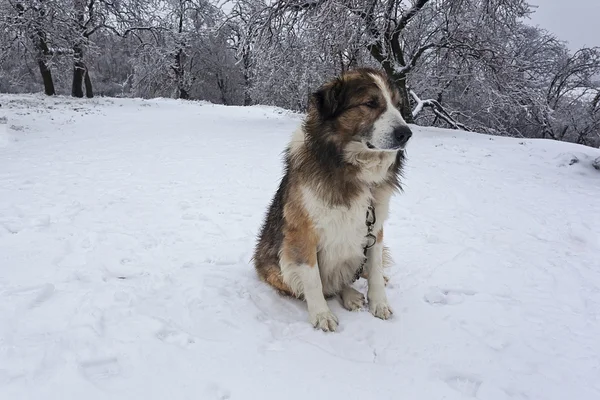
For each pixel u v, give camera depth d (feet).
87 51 33.60
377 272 4.34
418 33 24.54
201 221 7.13
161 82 47.24
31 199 7.96
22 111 23.17
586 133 32.71
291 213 4.07
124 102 34.32
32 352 3.28
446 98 29.37
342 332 3.93
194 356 3.37
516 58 23.80
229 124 21.89
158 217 7.23
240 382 3.12
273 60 22.93
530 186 10.36
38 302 4.09
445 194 9.40
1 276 4.66
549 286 5.08
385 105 3.82
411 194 9.33
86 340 3.47
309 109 4.13
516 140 16.67
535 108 24.45
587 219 7.93
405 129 3.65
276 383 3.14
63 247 5.63
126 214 7.32
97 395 2.89
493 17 20.13
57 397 2.85
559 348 3.79
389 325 4.06
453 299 4.66
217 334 3.73
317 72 22.15
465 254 5.96
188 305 4.19
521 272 5.44
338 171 3.84
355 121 3.80
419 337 3.87
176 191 9.00
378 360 3.53
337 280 4.53
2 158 11.82
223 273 5.07
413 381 3.25
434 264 5.61
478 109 27.86
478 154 13.91
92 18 35.53
